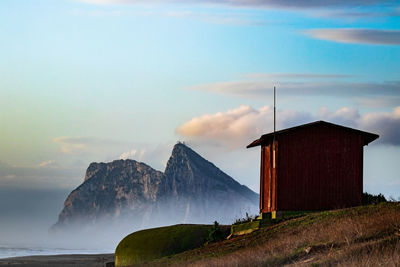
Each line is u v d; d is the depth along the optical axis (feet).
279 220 146.30
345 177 152.15
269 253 112.78
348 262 89.66
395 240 98.17
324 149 152.66
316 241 111.65
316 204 150.10
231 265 108.68
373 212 125.08
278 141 151.74
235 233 152.97
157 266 141.69
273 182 152.76
